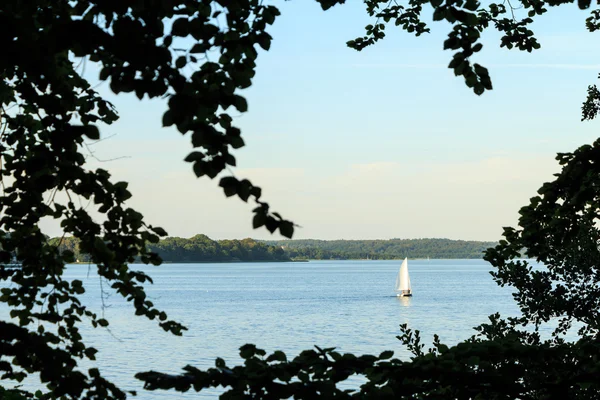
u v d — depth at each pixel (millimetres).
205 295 173250
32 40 4719
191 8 5777
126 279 7535
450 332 83125
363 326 93812
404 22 11609
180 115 4637
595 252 12680
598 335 10344
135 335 82312
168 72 4594
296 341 78000
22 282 7535
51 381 5965
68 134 5867
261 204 4750
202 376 6297
